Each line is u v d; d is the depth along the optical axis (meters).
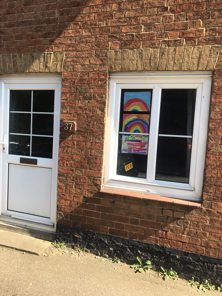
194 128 3.39
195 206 3.33
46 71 3.95
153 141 3.58
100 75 3.66
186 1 3.26
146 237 3.58
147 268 3.55
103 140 3.71
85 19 3.70
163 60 3.38
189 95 3.42
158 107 3.53
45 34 3.90
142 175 3.68
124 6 3.51
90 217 3.84
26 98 4.26
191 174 3.45
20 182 4.39
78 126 3.81
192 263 3.40
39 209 4.30
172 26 3.33
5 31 4.12
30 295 3.03
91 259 3.74
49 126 4.16
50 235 4.12
